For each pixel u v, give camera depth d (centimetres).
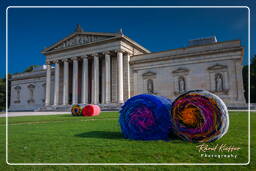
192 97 998
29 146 1003
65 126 1827
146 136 1097
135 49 6444
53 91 7525
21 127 1853
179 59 5409
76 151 887
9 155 850
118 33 5738
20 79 8656
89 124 1952
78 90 6950
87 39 6334
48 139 1172
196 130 988
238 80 4688
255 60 7306
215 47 5034
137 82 5894
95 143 1025
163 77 5556
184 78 5288
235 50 4775
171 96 5397
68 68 6738
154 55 5788
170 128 1080
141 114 1108
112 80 6184
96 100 5869
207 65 5059
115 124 1897
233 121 1900
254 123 1722
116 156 805
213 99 961
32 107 8106
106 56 5903
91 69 6956
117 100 5675
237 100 4628
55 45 6862
